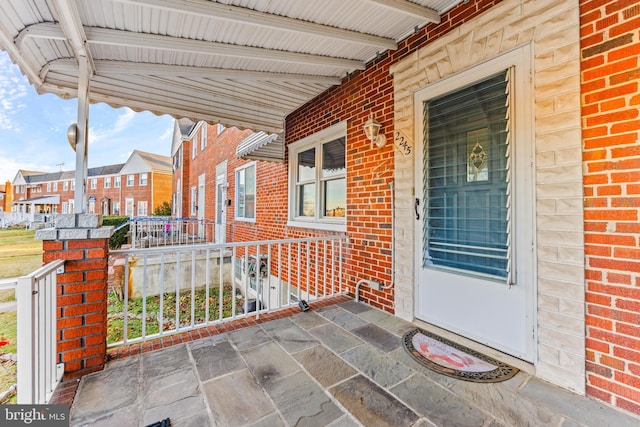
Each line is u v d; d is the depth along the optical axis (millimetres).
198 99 3924
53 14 1995
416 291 2938
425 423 1584
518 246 2176
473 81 2461
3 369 2865
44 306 1732
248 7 2297
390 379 1983
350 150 3820
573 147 1866
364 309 3305
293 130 5227
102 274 2109
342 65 3400
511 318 2211
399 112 3102
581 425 1572
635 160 1644
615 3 1719
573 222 1867
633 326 1652
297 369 2098
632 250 1653
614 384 1717
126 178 25484
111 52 2678
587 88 1821
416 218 2947
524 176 2135
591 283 1806
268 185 6242
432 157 2830
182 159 16656
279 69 3459
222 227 10078
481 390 1872
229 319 2916
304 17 2523
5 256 10656
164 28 2408
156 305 6043
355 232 3717
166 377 1995
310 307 3346
